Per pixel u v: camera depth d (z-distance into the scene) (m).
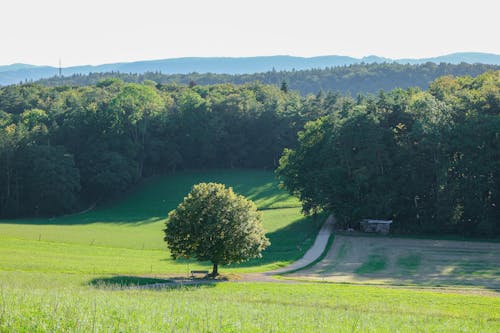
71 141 140.00
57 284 46.53
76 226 105.25
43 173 124.06
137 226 106.56
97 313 27.03
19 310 25.64
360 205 96.25
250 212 60.22
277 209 118.00
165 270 62.94
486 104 98.12
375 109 102.81
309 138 105.12
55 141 140.25
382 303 44.22
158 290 45.50
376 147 95.62
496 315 41.22
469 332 33.25
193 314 30.31
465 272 67.81
